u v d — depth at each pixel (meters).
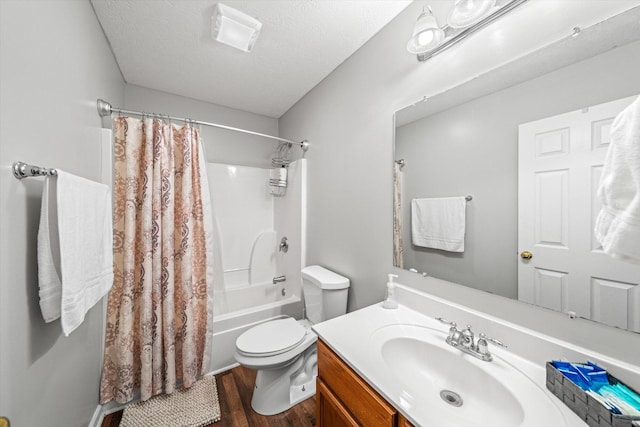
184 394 1.53
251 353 1.34
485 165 0.89
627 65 0.61
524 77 0.79
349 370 0.82
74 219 0.78
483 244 0.90
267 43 1.46
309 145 2.06
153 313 1.48
